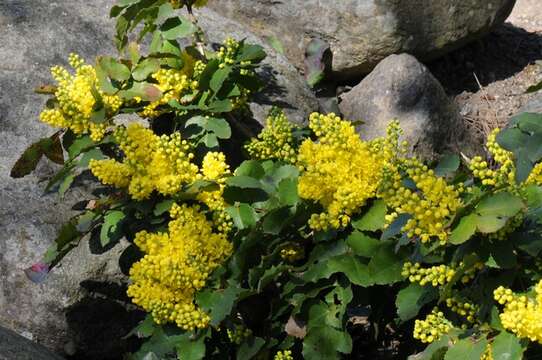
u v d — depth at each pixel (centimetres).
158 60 436
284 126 450
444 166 354
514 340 326
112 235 410
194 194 397
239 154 495
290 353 399
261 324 415
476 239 335
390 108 557
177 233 391
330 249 389
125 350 446
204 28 555
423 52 628
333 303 394
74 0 523
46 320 428
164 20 454
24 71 486
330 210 376
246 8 622
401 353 425
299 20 616
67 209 447
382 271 373
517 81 677
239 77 471
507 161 348
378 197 374
